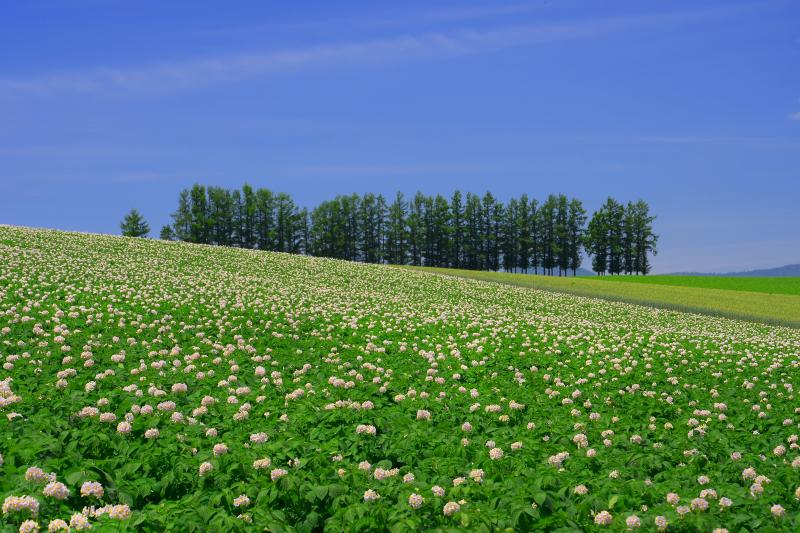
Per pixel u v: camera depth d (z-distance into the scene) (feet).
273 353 54.19
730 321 149.59
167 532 17.72
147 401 33.12
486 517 19.24
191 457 24.50
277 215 410.31
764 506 21.94
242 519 18.83
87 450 24.40
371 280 168.76
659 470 27.48
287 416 31.83
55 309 64.13
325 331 68.28
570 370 55.62
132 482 21.77
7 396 30.22
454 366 54.13
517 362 57.16
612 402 43.45
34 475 19.71
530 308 137.18
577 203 418.92
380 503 20.22
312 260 204.13
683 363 61.62
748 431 36.50
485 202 423.64
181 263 147.33
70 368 40.19
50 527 16.81
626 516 20.02
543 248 424.05
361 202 425.28
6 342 47.32
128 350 50.19
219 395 37.65
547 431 33.06
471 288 172.35
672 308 171.42
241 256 183.62
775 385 52.16
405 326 76.28
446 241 420.77
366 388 40.29
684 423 37.01
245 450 25.02
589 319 125.49
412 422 31.94
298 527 19.53
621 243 419.74
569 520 19.58
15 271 91.35
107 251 147.54
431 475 24.89
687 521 19.72
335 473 23.02
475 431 32.58
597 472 26.53
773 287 261.03
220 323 65.87
